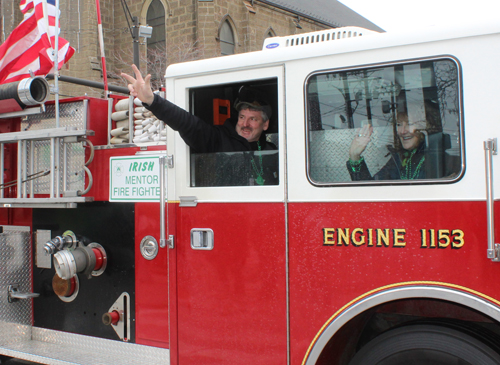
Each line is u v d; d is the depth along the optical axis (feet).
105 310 11.46
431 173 7.76
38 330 12.64
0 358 15.43
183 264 9.66
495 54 7.35
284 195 8.70
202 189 9.49
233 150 9.56
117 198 11.12
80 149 11.69
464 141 7.47
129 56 85.10
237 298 9.07
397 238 7.79
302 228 8.52
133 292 11.00
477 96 7.42
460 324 7.91
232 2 87.97
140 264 10.69
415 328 7.93
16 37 14.47
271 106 9.39
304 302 8.45
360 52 8.25
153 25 87.35
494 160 7.22
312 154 8.57
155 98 9.16
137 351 10.75
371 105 8.21
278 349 8.66
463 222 7.38
